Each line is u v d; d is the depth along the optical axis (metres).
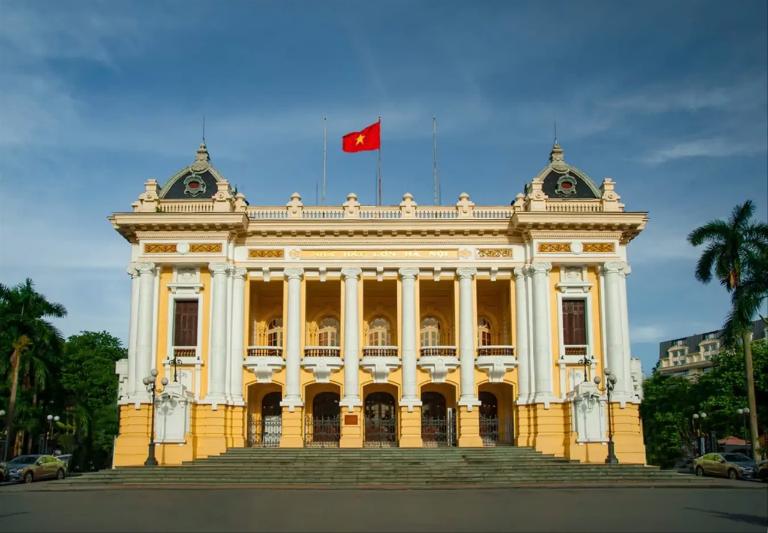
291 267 52.72
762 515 24.88
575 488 36.78
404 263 52.84
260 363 51.72
